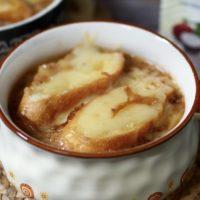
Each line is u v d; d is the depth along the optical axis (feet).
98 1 2.13
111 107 1.35
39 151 1.30
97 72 1.45
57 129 1.37
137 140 1.33
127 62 1.55
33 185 1.35
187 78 1.44
